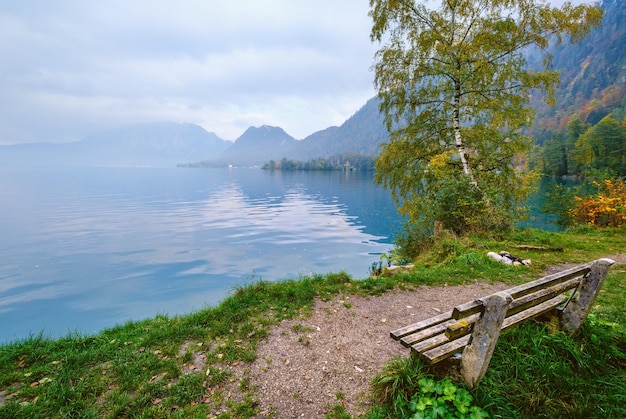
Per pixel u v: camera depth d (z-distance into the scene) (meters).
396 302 5.25
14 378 3.22
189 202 34.41
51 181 65.94
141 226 21.16
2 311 8.70
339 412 2.73
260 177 86.50
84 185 57.12
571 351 2.81
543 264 7.25
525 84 11.26
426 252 10.29
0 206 29.77
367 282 5.89
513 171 11.66
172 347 3.79
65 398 2.89
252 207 30.69
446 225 10.55
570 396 2.48
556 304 3.13
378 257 14.06
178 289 10.28
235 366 3.46
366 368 3.39
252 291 5.42
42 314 8.54
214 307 5.12
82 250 15.22
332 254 14.60
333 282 6.02
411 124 13.38
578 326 3.03
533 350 2.83
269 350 3.78
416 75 12.65
